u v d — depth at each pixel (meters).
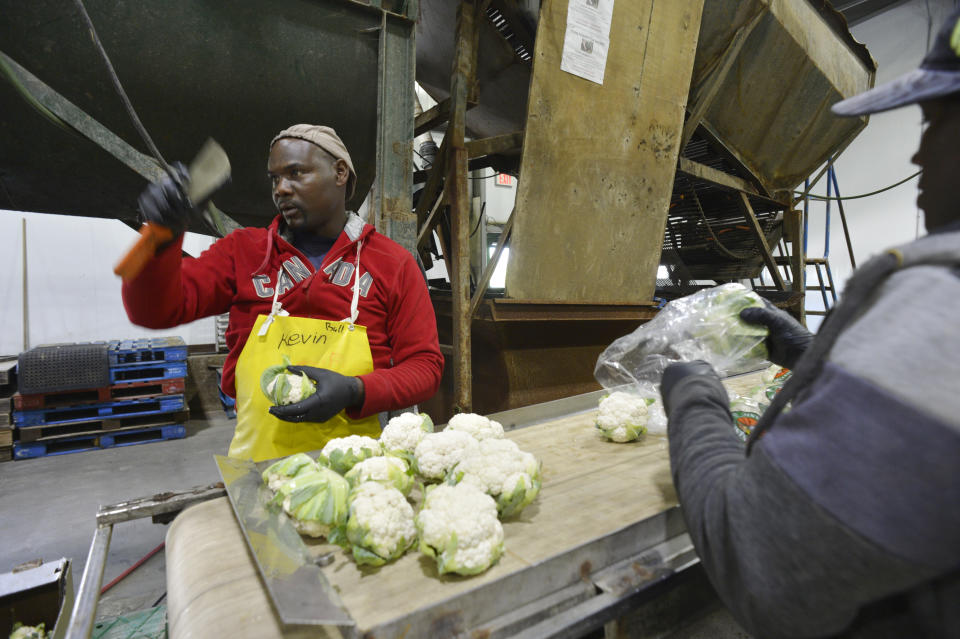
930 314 0.35
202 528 0.78
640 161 2.82
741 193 3.98
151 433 4.30
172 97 1.79
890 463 0.33
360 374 1.21
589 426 1.29
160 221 0.90
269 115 1.99
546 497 0.87
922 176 0.46
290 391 1.02
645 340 1.10
